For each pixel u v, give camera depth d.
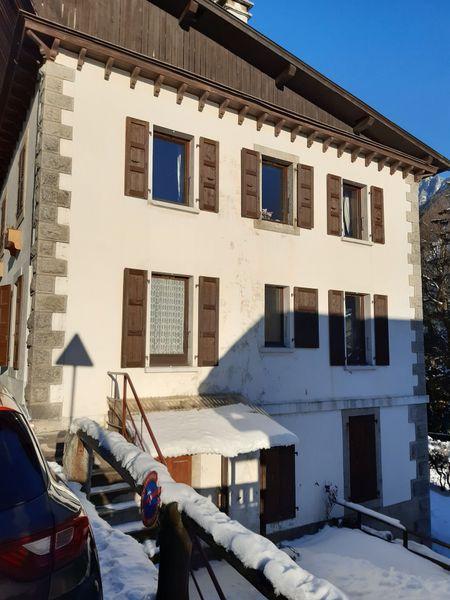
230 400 9.84
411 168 14.06
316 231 12.02
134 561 4.55
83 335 8.63
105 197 9.11
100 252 8.95
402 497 12.63
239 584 7.66
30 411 8.04
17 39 8.70
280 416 10.92
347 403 11.86
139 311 9.21
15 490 2.79
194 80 9.98
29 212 9.41
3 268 12.60
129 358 9.01
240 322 10.53
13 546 2.54
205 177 10.36
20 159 10.91
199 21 10.61
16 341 9.78
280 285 11.27
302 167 11.95
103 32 9.55
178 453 7.42
